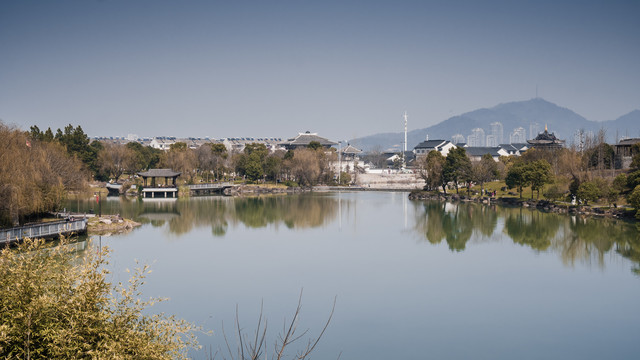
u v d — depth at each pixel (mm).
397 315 36656
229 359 27656
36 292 15930
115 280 42781
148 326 17672
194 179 153625
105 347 15617
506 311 37656
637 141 125875
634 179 86125
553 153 139000
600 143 115812
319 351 30234
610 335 33156
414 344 31531
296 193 152625
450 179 129125
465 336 33031
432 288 43406
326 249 59594
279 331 33188
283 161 172875
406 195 146125
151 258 52938
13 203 53000
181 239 64625
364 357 29562
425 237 68438
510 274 48125
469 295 41500
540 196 113500
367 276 47094
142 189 126938
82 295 16141
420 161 173250
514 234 70500
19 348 15055
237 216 89562
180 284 43281
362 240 65812
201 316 35531
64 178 81062
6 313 15289
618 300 40031
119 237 65000
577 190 93438
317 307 38219
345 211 99250
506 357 29938
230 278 45531
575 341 32188
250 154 173875
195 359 27562
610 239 65188
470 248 60625
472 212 97188
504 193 122562
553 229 73812
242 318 35375
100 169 138250
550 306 38750
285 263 51938
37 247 17969
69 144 130125
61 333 15070
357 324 34875
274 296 40625
